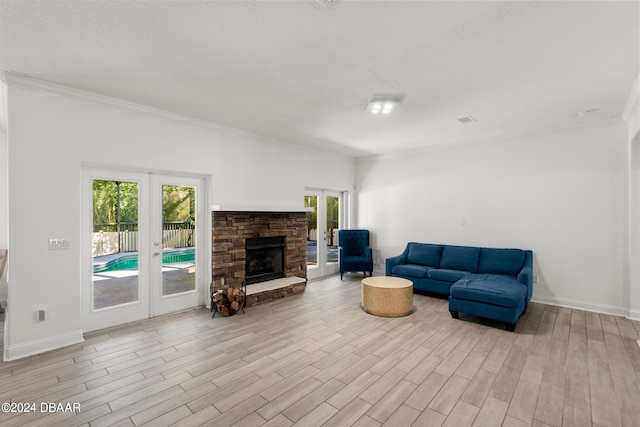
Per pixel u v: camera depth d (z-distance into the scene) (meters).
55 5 1.86
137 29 2.13
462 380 2.45
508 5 1.87
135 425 1.93
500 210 4.92
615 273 4.04
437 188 5.61
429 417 2.01
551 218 4.48
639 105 3.19
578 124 4.23
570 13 1.94
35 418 2.00
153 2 1.84
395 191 6.18
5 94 3.12
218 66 2.67
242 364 2.70
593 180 4.17
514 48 2.37
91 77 2.88
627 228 3.96
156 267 3.94
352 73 2.79
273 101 3.47
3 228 4.41
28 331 2.90
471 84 3.01
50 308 3.02
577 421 1.97
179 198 4.15
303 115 3.95
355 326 3.60
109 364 2.70
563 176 4.39
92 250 3.44
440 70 2.73
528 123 4.26
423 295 4.95
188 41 2.28
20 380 2.45
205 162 4.24
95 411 2.07
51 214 3.04
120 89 3.16
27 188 2.91
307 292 5.13
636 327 3.57
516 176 4.77
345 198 6.83
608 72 2.75
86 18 2.00
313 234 6.30
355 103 3.53
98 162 3.33
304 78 2.90
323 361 2.76
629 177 3.86
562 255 4.40
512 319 3.40
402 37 2.22
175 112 3.86
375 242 6.50
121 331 3.44
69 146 3.15
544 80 2.92
